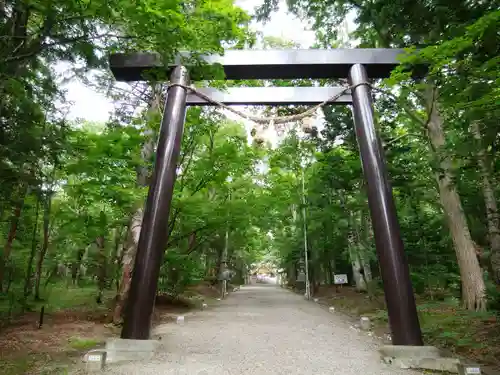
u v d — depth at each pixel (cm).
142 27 590
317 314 1380
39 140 688
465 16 834
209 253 2911
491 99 622
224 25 721
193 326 1034
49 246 1434
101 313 1110
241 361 600
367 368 562
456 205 1102
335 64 847
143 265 689
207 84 988
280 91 894
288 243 2747
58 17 570
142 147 1134
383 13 1023
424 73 845
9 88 603
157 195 738
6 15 605
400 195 1560
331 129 1636
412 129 1473
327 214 1881
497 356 614
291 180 2445
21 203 852
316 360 613
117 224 1070
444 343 749
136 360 600
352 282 2630
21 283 1495
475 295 1010
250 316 1307
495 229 995
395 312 638
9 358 573
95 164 916
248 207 1526
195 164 1296
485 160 907
